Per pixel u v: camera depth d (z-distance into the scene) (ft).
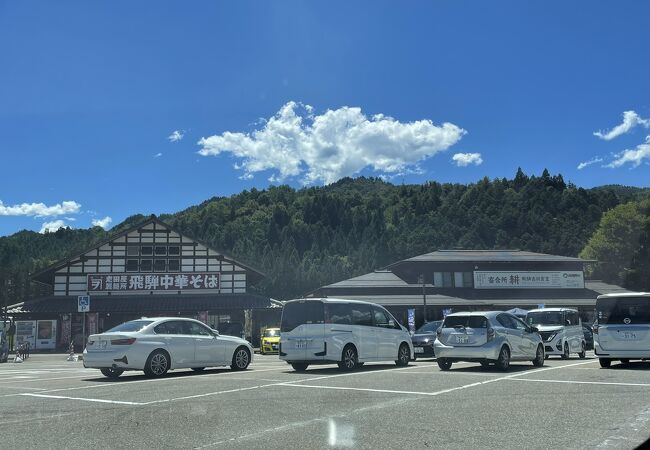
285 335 49.49
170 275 141.18
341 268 314.14
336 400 30.94
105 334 43.98
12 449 21.07
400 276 159.74
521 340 50.31
